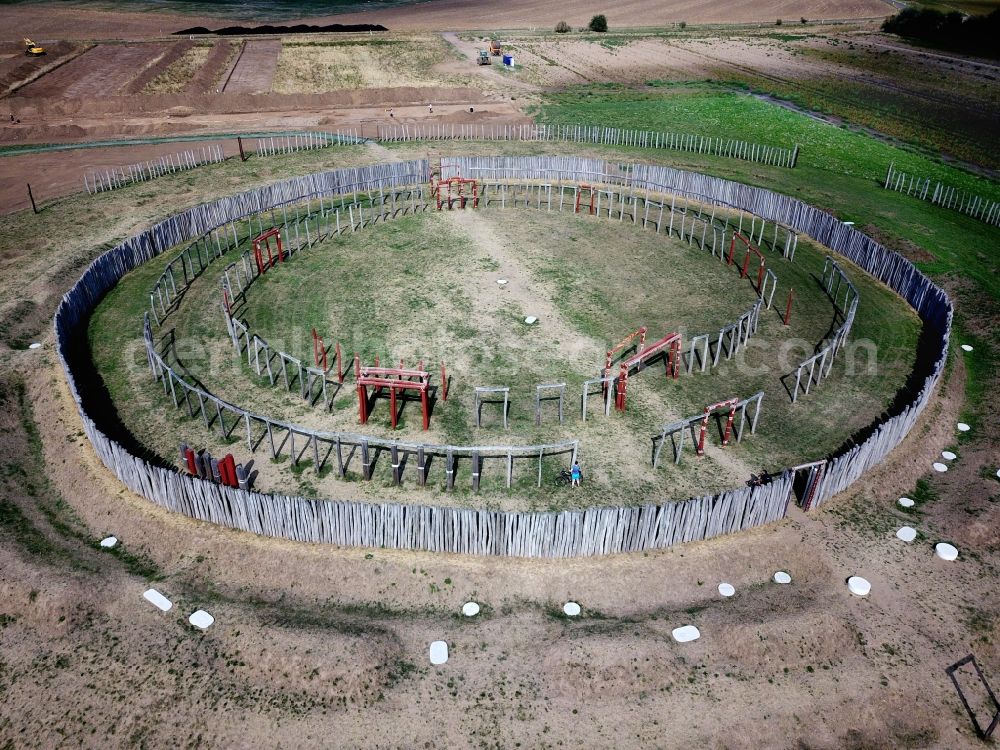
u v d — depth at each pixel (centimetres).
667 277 4403
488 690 2055
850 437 3095
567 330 3853
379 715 1991
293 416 3192
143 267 4456
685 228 5066
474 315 3978
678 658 2139
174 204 5391
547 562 2461
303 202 5459
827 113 8219
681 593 2381
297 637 2162
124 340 3706
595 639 2178
